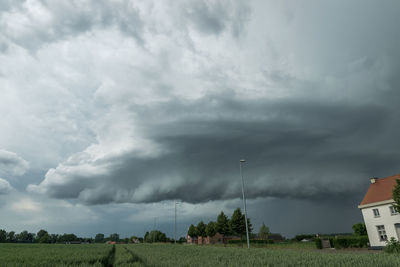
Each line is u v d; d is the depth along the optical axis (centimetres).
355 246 3581
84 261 2417
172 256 2216
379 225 3491
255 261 1606
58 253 3519
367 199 3809
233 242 6444
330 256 1720
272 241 5466
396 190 2859
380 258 1463
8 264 2152
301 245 4119
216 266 1481
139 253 2848
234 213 5588
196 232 9262
